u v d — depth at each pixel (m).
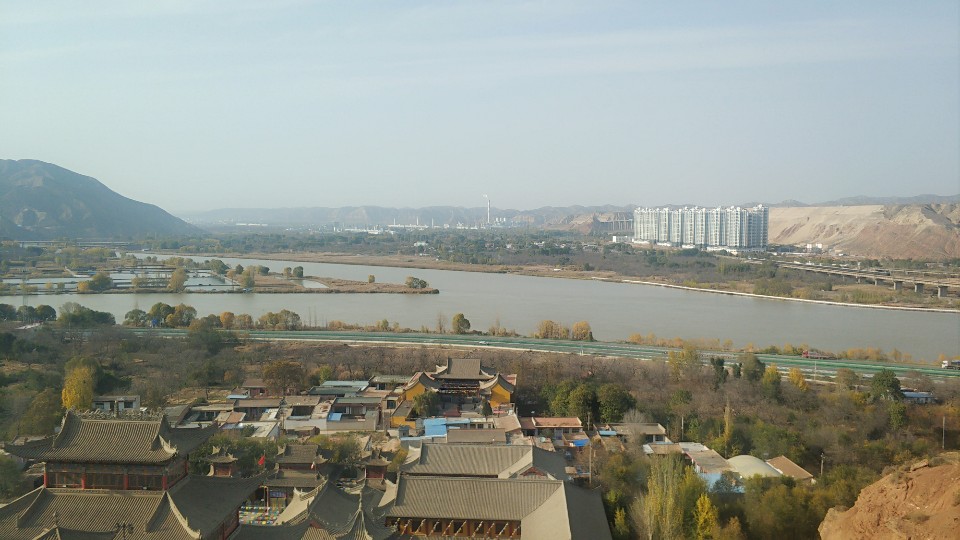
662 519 85.88
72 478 68.06
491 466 100.31
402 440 132.00
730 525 84.81
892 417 138.38
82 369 148.25
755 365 174.00
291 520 80.94
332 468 114.00
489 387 159.75
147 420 69.50
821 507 87.19
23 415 124.38
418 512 85.69
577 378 174.62
